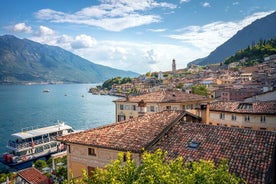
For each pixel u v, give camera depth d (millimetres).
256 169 16609
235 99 102000
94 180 12055
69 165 24562
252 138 19781
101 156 22453
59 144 67375
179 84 182500
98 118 131875
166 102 54906
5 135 94625
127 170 11469
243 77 160500
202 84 161500
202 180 10469
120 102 62500
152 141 21234
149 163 11023
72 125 114375
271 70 155000
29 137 64500
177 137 22109
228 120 47656
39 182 37062
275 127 42500
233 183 11359
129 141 21766
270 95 55625
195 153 19516
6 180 42625
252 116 44562
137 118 26969
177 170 11164
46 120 125625
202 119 30625
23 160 61031
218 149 19359
